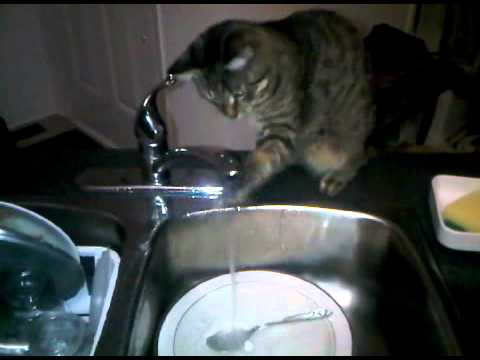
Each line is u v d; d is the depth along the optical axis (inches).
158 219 26.8
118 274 24.1
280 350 24.8
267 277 28.2
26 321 22.9
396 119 39.8
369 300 27.8
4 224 22.1
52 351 21.7
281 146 30.3
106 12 65.6
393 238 26.5
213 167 29.1
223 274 28.7
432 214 26.5
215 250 28.5
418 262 24.4
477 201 26.5
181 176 28.9
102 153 31.6
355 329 26.9
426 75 39.2
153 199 27.8
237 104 29.0
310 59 29.7
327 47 30.0
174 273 28.2
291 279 28.1
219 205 27.5
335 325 25.7
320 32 30.2
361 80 31.1
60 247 23.0
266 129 31.2
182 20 54.4
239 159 30.3
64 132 85.6
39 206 27.2
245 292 27.4
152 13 57.9
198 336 25.4
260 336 25.4
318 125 31.0
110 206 27.4
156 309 26.2
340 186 29.0
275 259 29.2
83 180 28.8
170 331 25.0
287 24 30.8
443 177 28.2
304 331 25.5
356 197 28.3
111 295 23.4
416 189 29.0
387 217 26.9
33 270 22.5
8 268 22.2
